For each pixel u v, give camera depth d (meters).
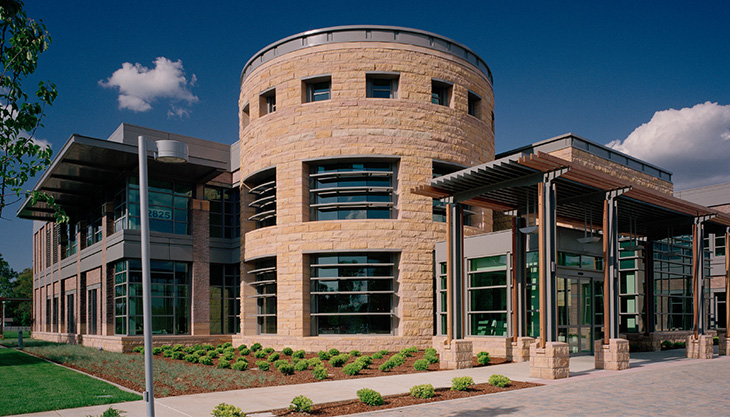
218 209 33.59
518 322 21.36
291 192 26.73
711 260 39.81
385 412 11.66
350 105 26.42
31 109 8.15
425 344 25.66
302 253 26.12
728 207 39.69
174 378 17.31
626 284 28.05
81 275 35.31
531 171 17.14
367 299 26.09
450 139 27.52
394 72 26.81
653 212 22.28
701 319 22.88
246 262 29.75
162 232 30.62
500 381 14.76
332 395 13.84
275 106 28.17
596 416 10.88
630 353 24.88
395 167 26.78
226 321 32.66
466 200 19.84
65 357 24.27
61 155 27.12
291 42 27.75
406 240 25.92
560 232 21.20
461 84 28.45
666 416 10.84
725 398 12.84
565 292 21.80
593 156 29.77
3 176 7.87
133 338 28.08
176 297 30.69
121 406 12.55
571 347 21.94
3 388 15.34
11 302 97.44
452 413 11.43
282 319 26.38
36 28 8.12
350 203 26.38
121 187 30.56
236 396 13.89
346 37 26.95
